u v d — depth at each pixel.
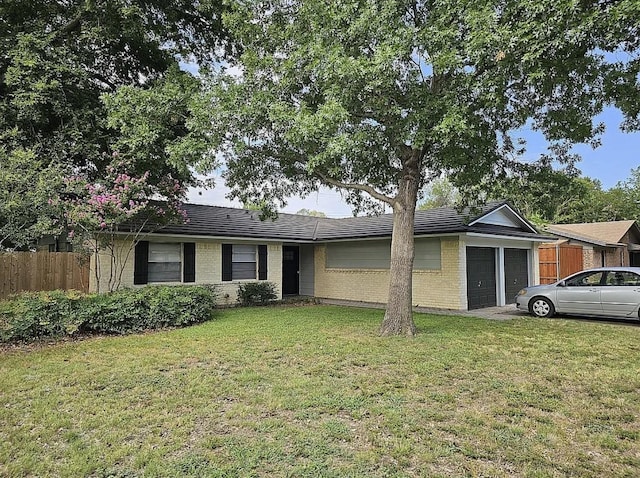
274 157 9.77
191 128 8.53
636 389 5.26
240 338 8.36
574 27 5.64
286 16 8.98
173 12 12.62
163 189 11.65
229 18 9.00
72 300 8.83
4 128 10.55
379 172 10.32
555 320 11.00
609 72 7.02
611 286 10.52
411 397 4.90
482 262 14.35
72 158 11.51
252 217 17.72
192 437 3.89
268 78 8.60
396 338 8.30
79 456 3.53
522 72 6.67
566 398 4.91
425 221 14.61
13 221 9.03
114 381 5.57
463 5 6.40
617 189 37.59
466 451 3.57
